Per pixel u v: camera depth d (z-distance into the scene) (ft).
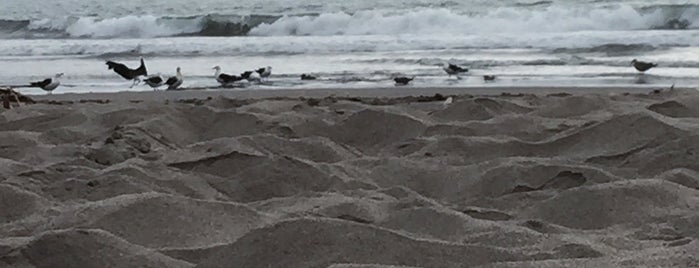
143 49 56.08
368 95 32.53
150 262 10.69
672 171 15.39
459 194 15.58
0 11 96.84
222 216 12.87
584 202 13.34
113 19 73.92
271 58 49.42
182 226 12.38
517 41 53.57
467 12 69.10
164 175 16.19
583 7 67.41
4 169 16.57
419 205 13.57
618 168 16.51
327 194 14.90
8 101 27.73
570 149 18.37
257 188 15.81
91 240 10.85
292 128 21.49
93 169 16.62
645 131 18.04
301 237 11.06
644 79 36.27
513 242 11.48
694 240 10.82
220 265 10.87
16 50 58.54
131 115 23.17
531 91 32.32
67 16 87.81
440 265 10.59
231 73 43.09
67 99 33.30
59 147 19.31
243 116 22.48
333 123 21.75
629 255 10.29
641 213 12.84
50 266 10.57
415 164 17.22
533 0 77.30
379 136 20.99
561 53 47.55
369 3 83.30
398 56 48.55
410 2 81.71
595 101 23.89
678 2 71.26
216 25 71.15
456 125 21.06
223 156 17.31
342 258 10.70
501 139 19.31
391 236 11.09
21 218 13.53
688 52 46.09
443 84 36.24
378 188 15.75
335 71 42.22
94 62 50.16
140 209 12.67
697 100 23.40
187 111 23.22
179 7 94.07
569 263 9.88
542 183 15.43
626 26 64.18
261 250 10.97
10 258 10.71
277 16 69.87
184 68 45.83
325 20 67.77
